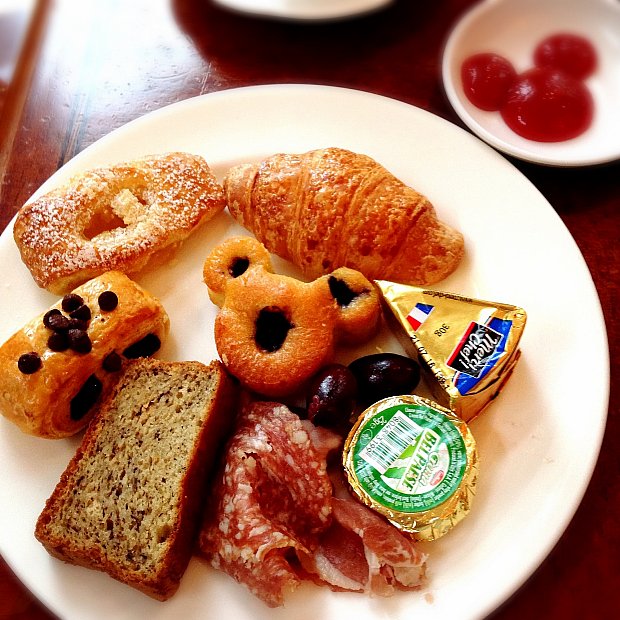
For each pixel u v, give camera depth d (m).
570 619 0.26
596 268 0.32
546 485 0.27
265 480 0.27
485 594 0.25
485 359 0.28
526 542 0.26
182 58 0.40
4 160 0.38
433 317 0.29
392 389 0.28
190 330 0.32
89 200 0.33
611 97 0.37
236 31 0.41
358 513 0.26
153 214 0.33
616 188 0.34
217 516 0.27
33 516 0.28
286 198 0.31
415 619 0.25
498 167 0.33
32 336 0.29
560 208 0.34
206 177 0.34
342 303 0.30
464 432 0.27
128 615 0.26
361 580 0.26
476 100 0.37
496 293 0.31
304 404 0.30
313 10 0.38
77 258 0.31
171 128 0.36
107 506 0.27
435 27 0.40
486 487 0.27
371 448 0.27
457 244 0.31
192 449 0.27
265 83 0.39
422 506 0.26
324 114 0.36
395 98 0.38
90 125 0.38
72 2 0.43
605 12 0.38
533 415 0.28
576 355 0.29
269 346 0.29
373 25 0.40
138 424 0.28
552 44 0.38
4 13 0.44
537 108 0.36
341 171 0.31
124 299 0.30
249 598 0.26
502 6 0.38
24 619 0.27
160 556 0.26
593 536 0.27
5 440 0.30
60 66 0.41
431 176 0.34
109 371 0.30
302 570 0.27
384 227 0.30
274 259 0.33
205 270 0.31
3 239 0.34
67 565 0.27
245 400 0.30
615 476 0.28
